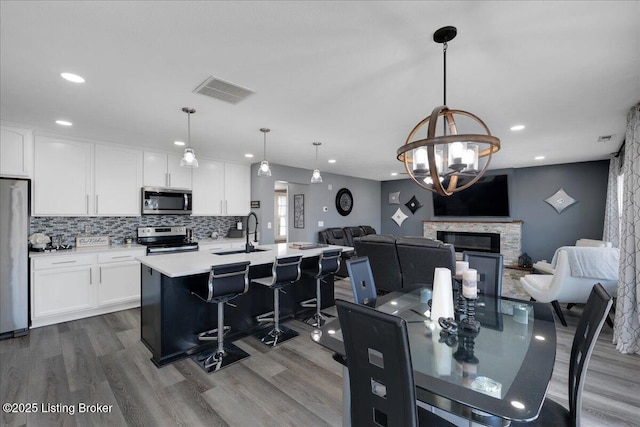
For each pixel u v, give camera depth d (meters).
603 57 1.97
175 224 5.14
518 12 1.52
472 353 1.47
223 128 3.50
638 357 2.76
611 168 5.04
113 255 3.95
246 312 3.31
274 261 3.00
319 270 3.45
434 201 7.84
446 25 1.63
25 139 3.42
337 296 4.90
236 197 5.63
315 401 2.12
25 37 1.70
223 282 2.52
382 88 2.43
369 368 1.05
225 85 2.35
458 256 7.04
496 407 1.02
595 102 2.74
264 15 1.54
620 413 1.99
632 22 1.60
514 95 2.59
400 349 0.93
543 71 2.16
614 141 4.19
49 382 2.33
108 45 1.80
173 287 2.72
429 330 1.76
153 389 2.25
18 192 3.21
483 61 2.02
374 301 2.34
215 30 1.66
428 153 1.63
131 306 4.16
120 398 2.13
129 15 1.52
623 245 2.94
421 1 1.44
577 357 1.44
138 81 2.28
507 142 4.26
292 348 2.95
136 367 2.57
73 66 2.04
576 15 1.54
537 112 3.01
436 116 1.62
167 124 3.33
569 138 4.03
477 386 1.17
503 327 1.80
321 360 2.71
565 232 6.12
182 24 1.61
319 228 7.10
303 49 1.86
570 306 4.12
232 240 5.29
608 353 2.84
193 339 2.84
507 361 1.38
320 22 1.60
